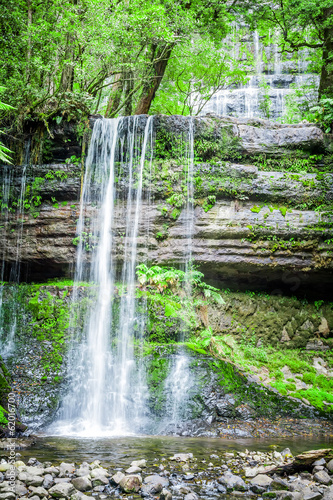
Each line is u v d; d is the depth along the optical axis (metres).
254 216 12.05
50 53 13.07
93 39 12.05
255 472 5.52
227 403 9.21
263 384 10.40
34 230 12.46
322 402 10.17
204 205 12.08
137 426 9.05
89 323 10.96
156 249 12.02
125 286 11.54
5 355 10.20
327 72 14.87
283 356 12.05
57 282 12.41
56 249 12.27
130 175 12.29
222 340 11.83
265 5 16.28
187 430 8.65
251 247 11.98
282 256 12.05
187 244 11.98
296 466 5.60
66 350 10.44
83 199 12.42
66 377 9.84
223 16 15.87
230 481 5.10
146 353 10.19
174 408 9.18
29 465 5.59
